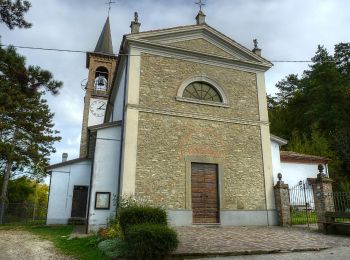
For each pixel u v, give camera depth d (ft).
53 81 41.04
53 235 38.78
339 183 72.84
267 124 47.60
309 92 97.35
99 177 40.47
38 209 80.43
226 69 48.37
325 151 77.82
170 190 40.04
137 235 21.76
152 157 40.45
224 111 46.03
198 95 46.26
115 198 39.52
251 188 43.93
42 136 75.20
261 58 50.01
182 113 43.45
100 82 85.35
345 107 86.89
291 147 84.79
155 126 41.81
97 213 39.17
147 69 43.83
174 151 41.73
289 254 23.88
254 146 46.11
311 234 32.78
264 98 48.75
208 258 22.67
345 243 27.40
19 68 39.37
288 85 121.80
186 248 24.43
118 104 53.01
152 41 45.11
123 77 48.16
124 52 46.50
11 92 44.34
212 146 43.86
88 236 34.91
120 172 40.11
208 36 48.65
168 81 44.37
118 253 23.15
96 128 41.98
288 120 102.42
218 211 41.83
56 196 54.75
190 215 39.86
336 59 99.50
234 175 43.75
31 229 47.26
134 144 40.04
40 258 24.93
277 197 43.80
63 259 24.53
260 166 45.44
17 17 29.53
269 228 38.63
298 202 56.65
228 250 24.09
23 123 71.77
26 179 88.84
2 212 65.36
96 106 83.76
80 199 55.47
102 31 97.86
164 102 43.24
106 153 41.55
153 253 21.63
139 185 38.86
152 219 25.90
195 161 42.45
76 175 56.03
